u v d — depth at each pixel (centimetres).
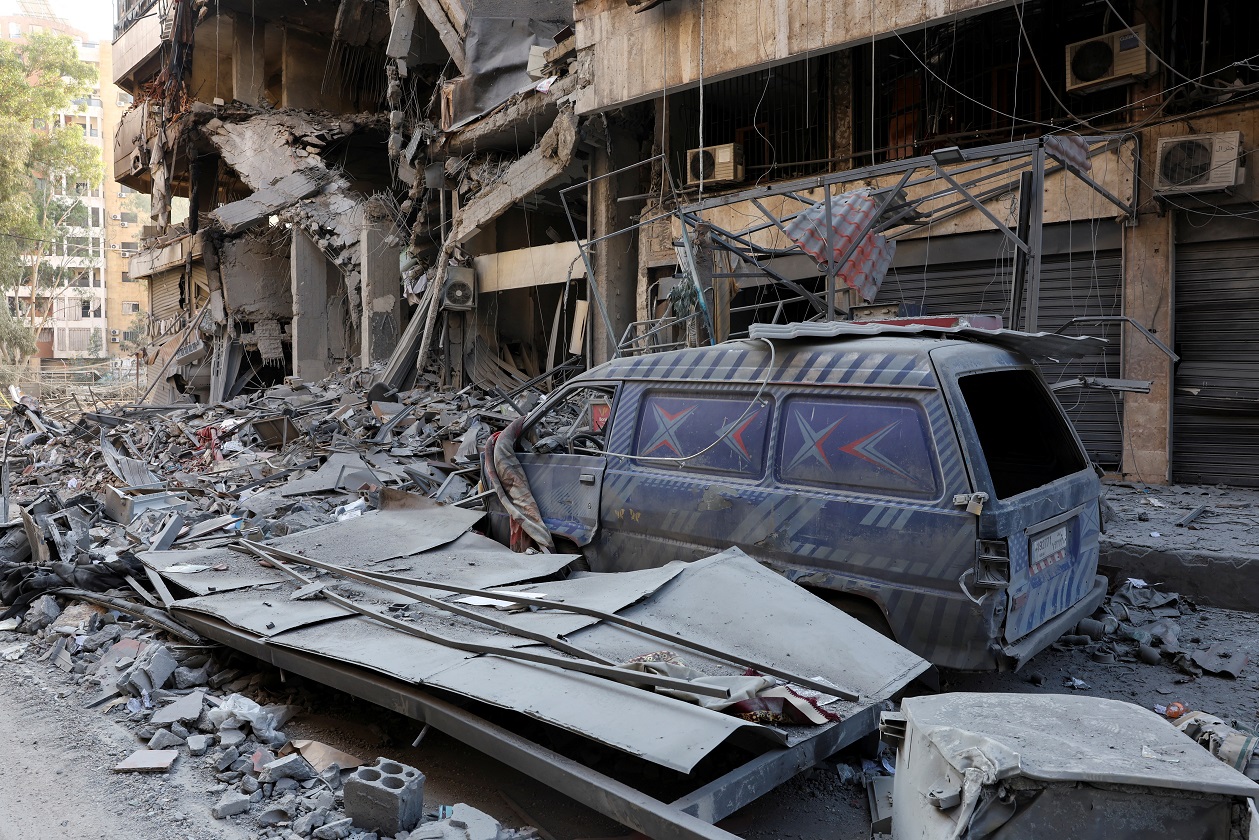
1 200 4550
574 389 592
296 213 2417
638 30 1359
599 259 1619
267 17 2861
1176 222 980
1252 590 601
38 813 345
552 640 382
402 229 2228
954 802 240
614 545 533
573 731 308
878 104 1320
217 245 2886
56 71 4700
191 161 3102
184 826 335
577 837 328
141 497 909
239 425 1469
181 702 440
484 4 1786
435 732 421
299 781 367
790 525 440
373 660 391
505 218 2006
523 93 1653
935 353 418
